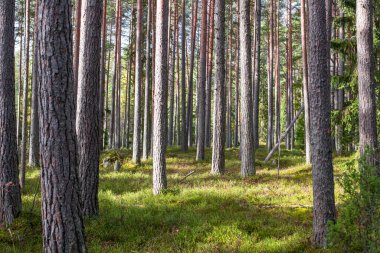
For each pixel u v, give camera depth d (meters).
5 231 8.18
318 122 7.52
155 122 13.20
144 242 8.07
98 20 9.70
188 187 14.09
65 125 5.57
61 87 5.54
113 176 17.05
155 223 9.25
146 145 23.67
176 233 8.45
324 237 7.34
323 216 7.39
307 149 20.45
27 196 12.23
